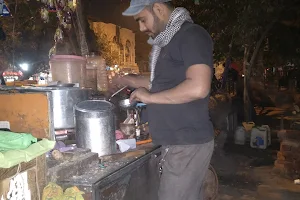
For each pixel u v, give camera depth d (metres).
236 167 6.42
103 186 2.31
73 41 5.86
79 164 2.43
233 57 13.50
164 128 2.31
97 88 3.91
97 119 2.69
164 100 2.16
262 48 13.95
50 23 7.49
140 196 2.91
